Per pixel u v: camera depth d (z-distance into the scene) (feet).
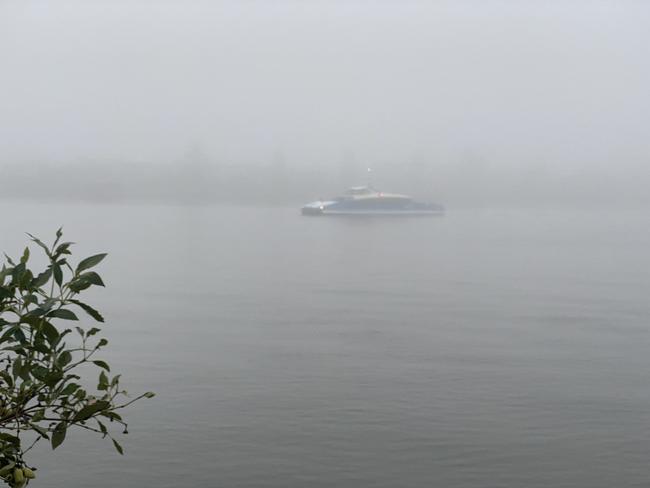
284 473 50.24
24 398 9.64
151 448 54.75
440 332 108.99
